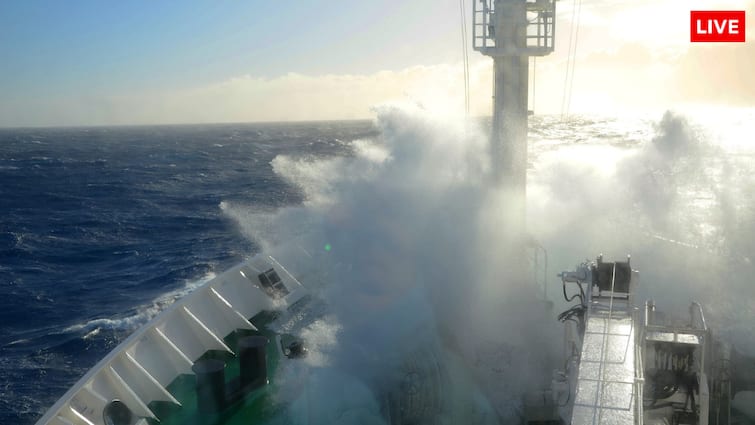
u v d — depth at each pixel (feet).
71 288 110.83
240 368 28.22
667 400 25.48
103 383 26.40
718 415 25.98
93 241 149.59
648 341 25.61
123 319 93.56
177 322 31.94
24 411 68.03
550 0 30.48
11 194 239.50
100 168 342.64
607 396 19.61
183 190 239.50
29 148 564.71
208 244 139.85
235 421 26.43
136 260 129.18
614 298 26.27
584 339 23.11
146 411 26.07
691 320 28.02
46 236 156.46
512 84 31.50
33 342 86.12
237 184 249.55
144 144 620.08
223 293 35.96
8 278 118.21
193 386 28.84
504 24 30.78
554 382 26.50
